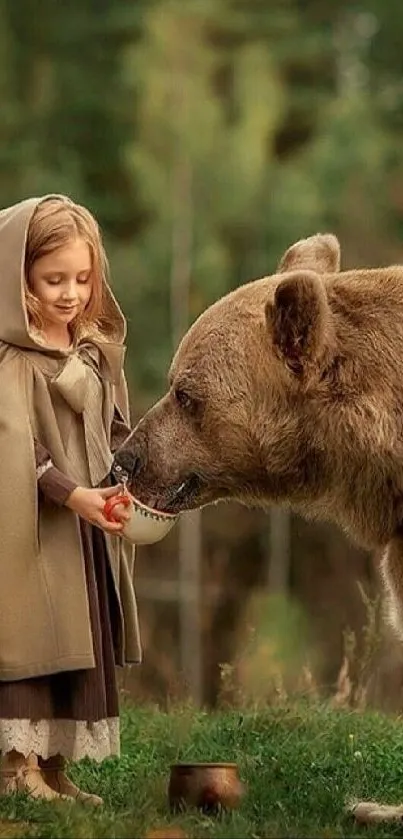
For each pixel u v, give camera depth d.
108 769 11.88
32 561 10.20
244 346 10.45
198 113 46.56
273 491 10.69
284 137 52.28
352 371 10.23
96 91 51.28
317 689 16.69
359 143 46.53
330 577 42.31
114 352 10.75
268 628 38.41
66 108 51.09
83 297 10.59
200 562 42.97
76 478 10.44
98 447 10.59
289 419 10.38
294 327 10.20
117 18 52.00
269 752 12.42
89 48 52.91
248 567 43.44
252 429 10.45
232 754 12.39
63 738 10.30
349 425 10.20
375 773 11.70
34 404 10.41
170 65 47.50
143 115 47.41
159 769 11.59
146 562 42.81
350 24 54.44
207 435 10.54
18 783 10.23
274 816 9.84
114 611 10.71
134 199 49.78
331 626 41.16
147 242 45.97
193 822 9.55
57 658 10.15
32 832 9.30
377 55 52.91
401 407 10.17
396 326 10.30
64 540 10.33
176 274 45.31
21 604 10.16
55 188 48.19
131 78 47.81
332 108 49.00
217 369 10.48
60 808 9.66
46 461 10.27
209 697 41.12
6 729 10.12
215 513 43.50
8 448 10.20
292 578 42.66
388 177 46.59
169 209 46.03
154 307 45.50
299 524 42.56
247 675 16.62
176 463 10.57
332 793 10.72
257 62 48.75
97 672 10.33
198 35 48.16
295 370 10.28
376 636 15.62
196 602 41.12
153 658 38.03
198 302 45.25
